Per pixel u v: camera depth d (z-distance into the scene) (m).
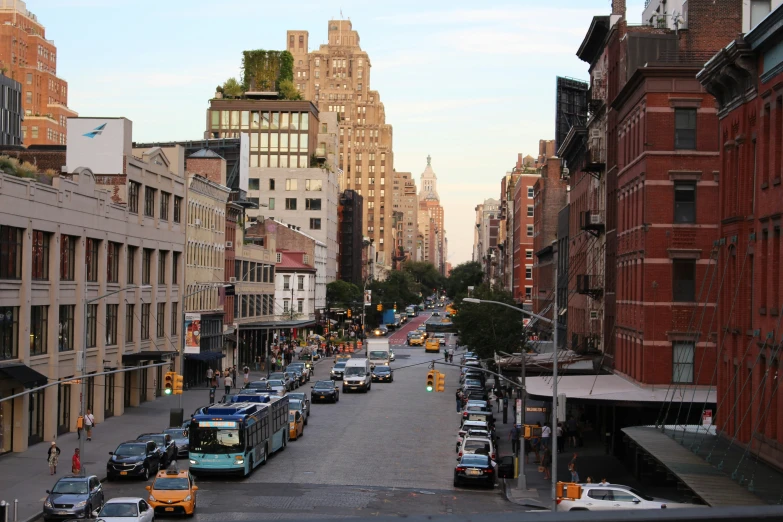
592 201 70.38
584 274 67.75
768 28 31.08
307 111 180.38
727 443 35.94
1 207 47.47
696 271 47.41
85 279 59.09
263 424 47.72
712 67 36.19
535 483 44.09
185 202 83.62
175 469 35.84
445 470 47.47
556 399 37.34
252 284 119.25
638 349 49.56
